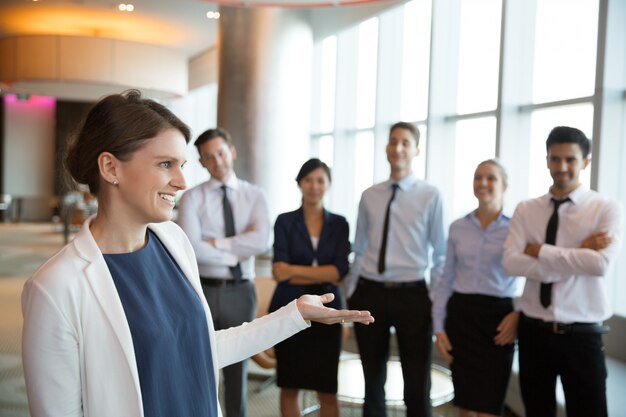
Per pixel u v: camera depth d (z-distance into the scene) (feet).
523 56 18.66
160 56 36.32
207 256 11.16
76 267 3.98
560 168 9.52
